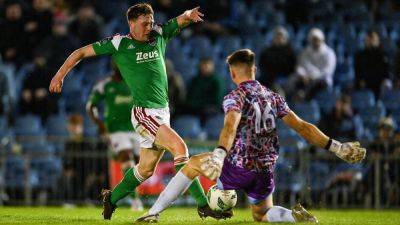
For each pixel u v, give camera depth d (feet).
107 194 104.78
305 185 185.57
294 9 267.18
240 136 90.53
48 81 224.94
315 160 189.88
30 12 247.70
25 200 192.75
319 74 225.15
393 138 183.93
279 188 186.80
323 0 268.00
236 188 92.63
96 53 101.81
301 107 212.84
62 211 142.92
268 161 91.15
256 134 90.27
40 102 222.69
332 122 201.57
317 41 226.99
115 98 152.97
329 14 265.54
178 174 88.89
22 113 223.51
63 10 260.83
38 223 94.68
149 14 100.01
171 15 257.34
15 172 197.98
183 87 236.84
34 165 203.41
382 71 227.20
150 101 100.53
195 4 258.16
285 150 193.06
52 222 96.37
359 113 222.07
